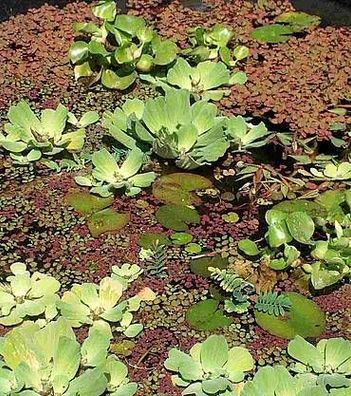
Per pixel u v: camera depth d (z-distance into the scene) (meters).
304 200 1.83
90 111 1.98
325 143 1.95
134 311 1.71
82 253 1.78
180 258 1.78
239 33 2.15
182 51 2.08
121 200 1.85
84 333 1.68
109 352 1.66
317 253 1.74
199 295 1.73
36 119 1.91
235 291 1.71
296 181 1.88
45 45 2.11
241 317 1.71
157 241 1.79
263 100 2.01
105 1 2.11
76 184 1.87
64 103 2.01
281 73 2.06
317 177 1.89
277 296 1.71
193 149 1.87
